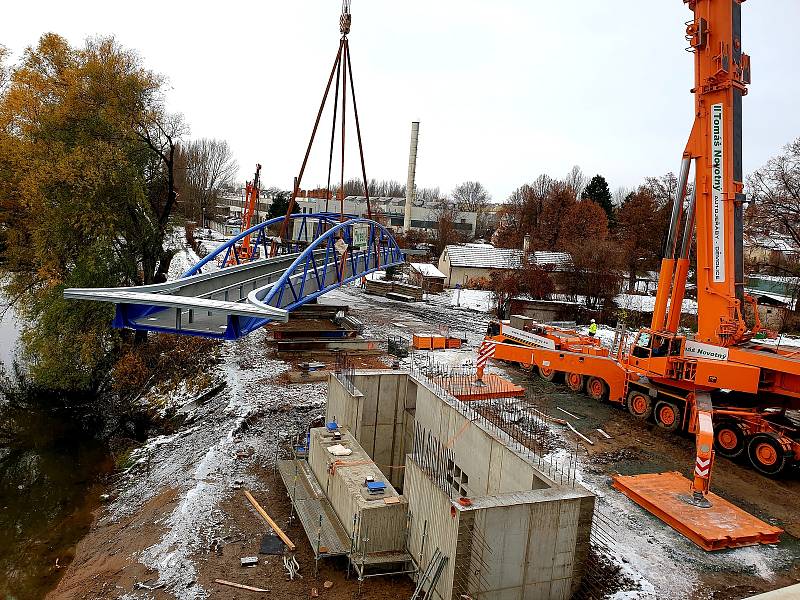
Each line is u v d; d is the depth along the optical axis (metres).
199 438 16.88
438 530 9.49
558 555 9.59
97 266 23.67
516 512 9.13
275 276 25.86
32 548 12.80
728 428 15.42
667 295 16.56
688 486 13.36
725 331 14.91
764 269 49.06
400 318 35.19
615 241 49.97
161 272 27.88
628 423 17.98
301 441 16.02
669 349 15.96
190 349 25.41
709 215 14.98
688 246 15.88
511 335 24.14
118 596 10.06
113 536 12.73
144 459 16.72
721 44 14.38
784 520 12.42
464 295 45.28
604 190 70.75
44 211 23.23
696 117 15.02
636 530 11.78
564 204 63.84
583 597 9.73
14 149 23.91
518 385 21.70
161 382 23.27
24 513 14.55
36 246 23.12
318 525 11.38
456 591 8.93
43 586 11.41
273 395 19.66
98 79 24.41
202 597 9.72
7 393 24.20
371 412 16.08
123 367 24.03
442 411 14.46
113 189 24.00
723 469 14.83
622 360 17.88
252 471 14.28
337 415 15.59
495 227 96.88
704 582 10.20
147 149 26.22
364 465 12.21
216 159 113.06
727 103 14.52
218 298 19.73
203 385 21.55
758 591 9.99
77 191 22.81
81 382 23.67
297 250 32.12
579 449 15.84
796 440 15.03
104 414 22.08
